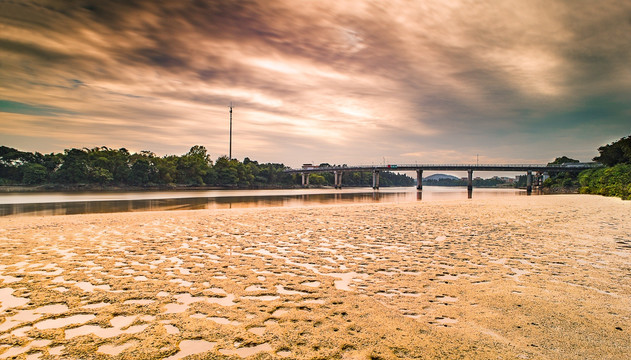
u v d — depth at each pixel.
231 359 4.12
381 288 7.02
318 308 5.88
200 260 9.48
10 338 4.68
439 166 138.00
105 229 15.70
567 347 4.45
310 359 4.13
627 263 9.23
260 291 6.79
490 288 7.03
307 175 175.38
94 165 109.19
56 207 34.00
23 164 103.94
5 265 8.81
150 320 5.33
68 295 6.47
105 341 4.61
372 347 4.45
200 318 5.41
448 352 4.31
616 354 4.26
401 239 13.12
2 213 27.22
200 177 128.38
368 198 61.06
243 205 38.03
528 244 12.06
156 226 16.80
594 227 16.31
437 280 7.62
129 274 7.97
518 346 4.48
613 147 92.75
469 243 12.25
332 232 14.90
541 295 6.57
